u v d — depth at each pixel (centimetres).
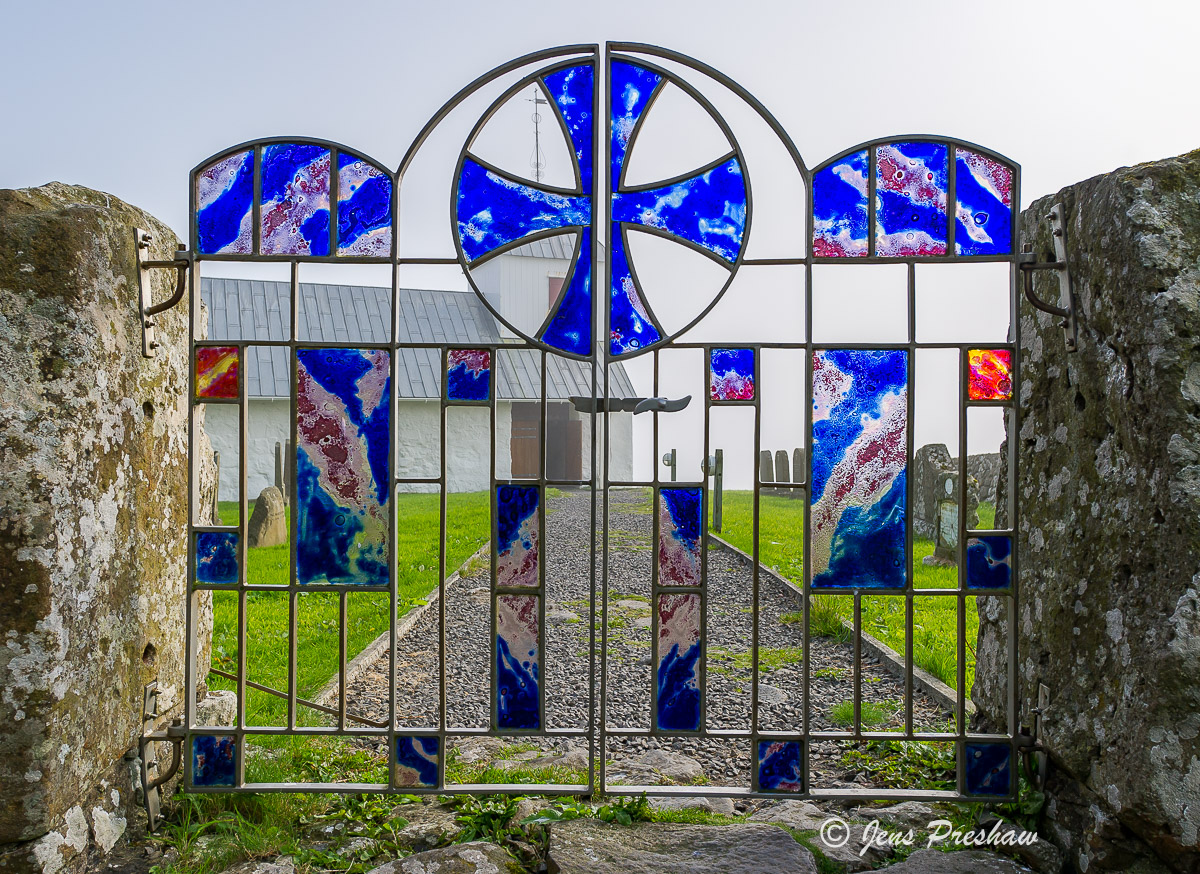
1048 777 309
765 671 566
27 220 269
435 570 934
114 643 296
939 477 885
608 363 314
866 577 317
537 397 1912
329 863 290
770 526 1231
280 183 315
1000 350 313
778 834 295
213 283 1928
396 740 317
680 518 318
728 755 415
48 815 257
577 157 317
